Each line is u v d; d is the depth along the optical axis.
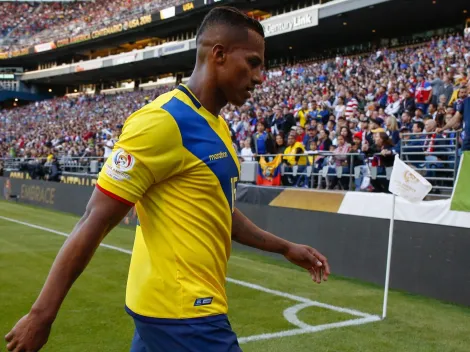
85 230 1.53
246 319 5.14
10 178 19.80
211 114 1.76
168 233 1.65
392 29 25.50
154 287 1.66
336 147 9.71
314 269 2.27
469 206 5.88
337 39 27.73
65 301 5.61
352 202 7.38
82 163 17.36
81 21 41.59
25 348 1.47
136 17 35.16
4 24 47.06
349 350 4.31
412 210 6.52
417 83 13.16
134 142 1.56
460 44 15.98
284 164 9.55
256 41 1.79
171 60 35.34
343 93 14.41
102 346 4.27
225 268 1.82
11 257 8.23
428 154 7.45
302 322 5.07
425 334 4.79
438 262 6.18
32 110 41.47
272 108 15.13
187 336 1.63
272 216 8.79
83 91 50.53
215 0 27.75
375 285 6.85
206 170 1.65
